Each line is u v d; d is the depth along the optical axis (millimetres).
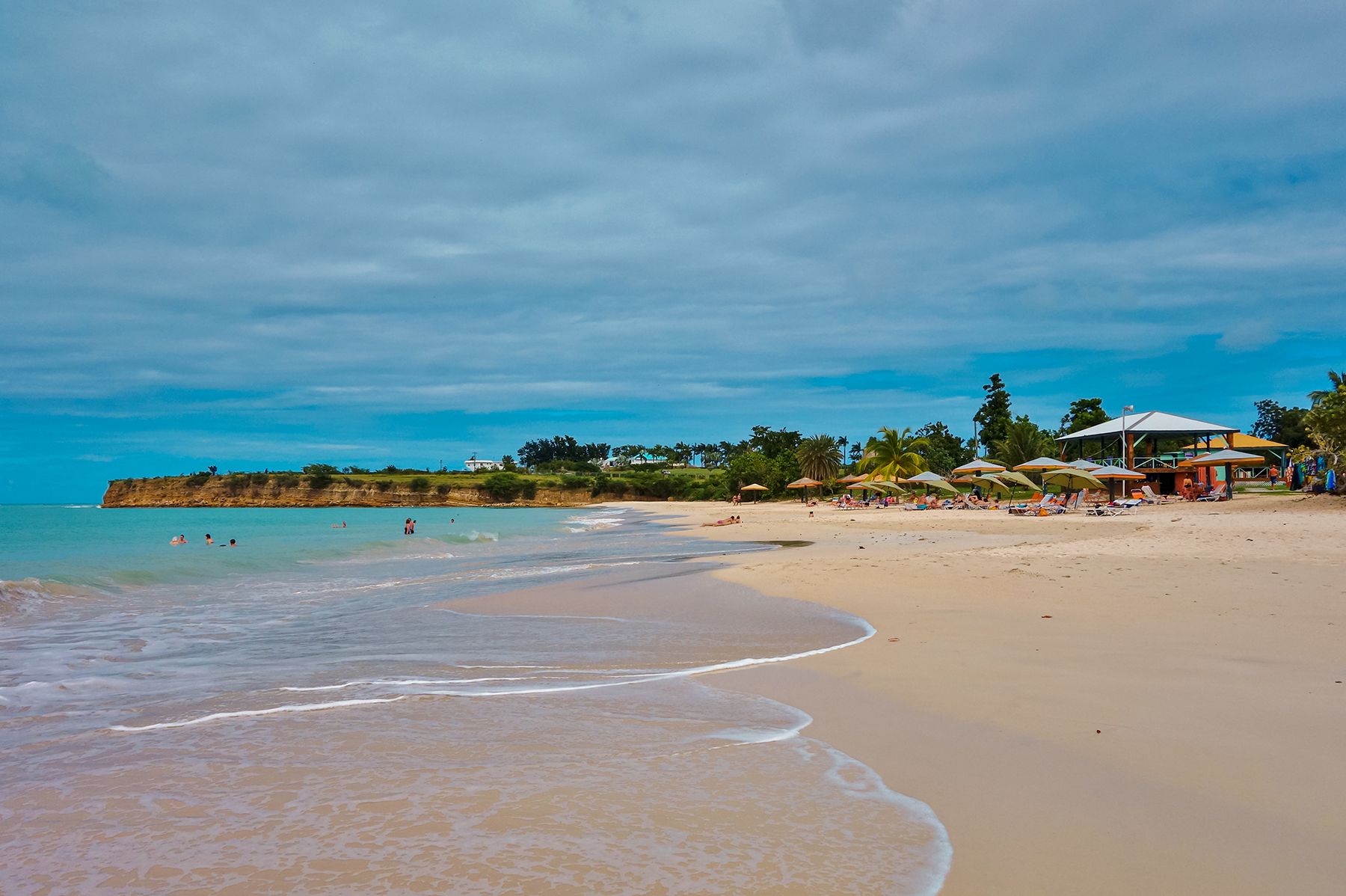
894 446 77750
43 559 25578
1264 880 3129
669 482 163125
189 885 3326
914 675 6781
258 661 8711
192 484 165000
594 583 16172
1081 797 4012
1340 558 13438
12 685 7602
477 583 17328
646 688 6820
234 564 23250
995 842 3557
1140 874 3215
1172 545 17109
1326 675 6148
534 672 7707
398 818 3992
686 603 12875
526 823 3902
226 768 4840
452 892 3193
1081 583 11930
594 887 3217
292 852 3623
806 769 4613
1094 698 5734
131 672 8195
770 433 131250
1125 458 51219
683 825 3844
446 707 6270
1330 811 3721
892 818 3865
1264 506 32906
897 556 18594
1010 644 7844
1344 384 32312
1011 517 39094
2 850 3689
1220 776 4180
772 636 9469
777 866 3383
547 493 169625
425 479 172125
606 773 4629
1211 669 6414
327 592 16266
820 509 72688
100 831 3910
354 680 7523
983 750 4773
